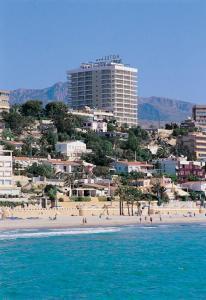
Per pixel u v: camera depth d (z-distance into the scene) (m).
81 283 103.38
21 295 93.50
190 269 118.81
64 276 109.62
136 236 177.88
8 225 194.62
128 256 135.88
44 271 114.69
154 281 106.06
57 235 175.62
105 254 138.50
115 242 161.75
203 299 92.12
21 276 109.00
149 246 154.50
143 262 127.31
